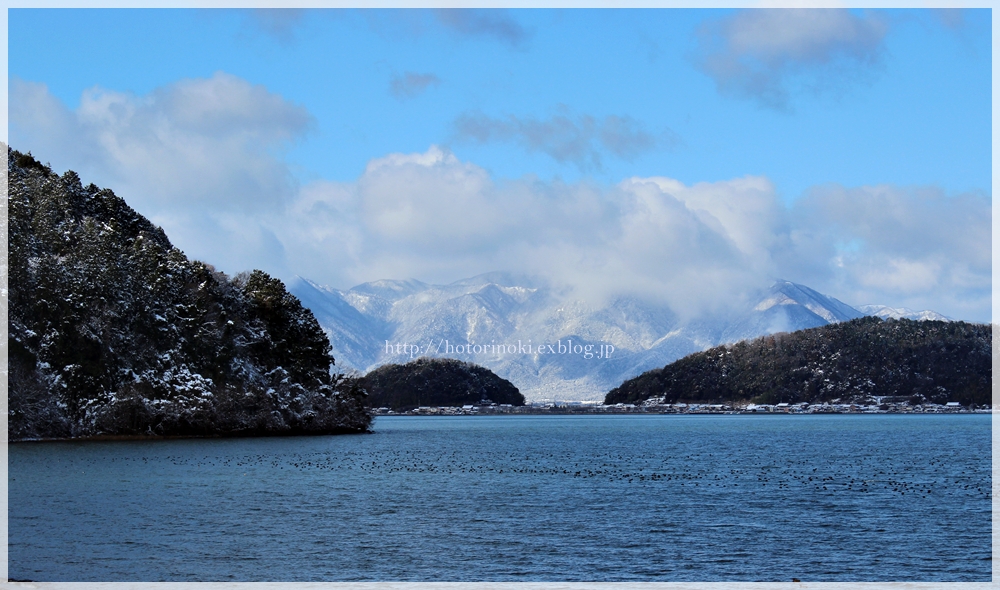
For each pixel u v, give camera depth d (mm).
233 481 76438
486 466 96062
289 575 40875
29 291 128625
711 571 42344
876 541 49562
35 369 125438
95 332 132750
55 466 87750
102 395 131375
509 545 47938
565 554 45844
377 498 66125
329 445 131875
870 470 93188
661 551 46594
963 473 89688
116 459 96688
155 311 144625
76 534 49875
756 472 90312
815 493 70625
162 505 61312
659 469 93500
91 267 135250
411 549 46781
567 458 111062
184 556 44531
